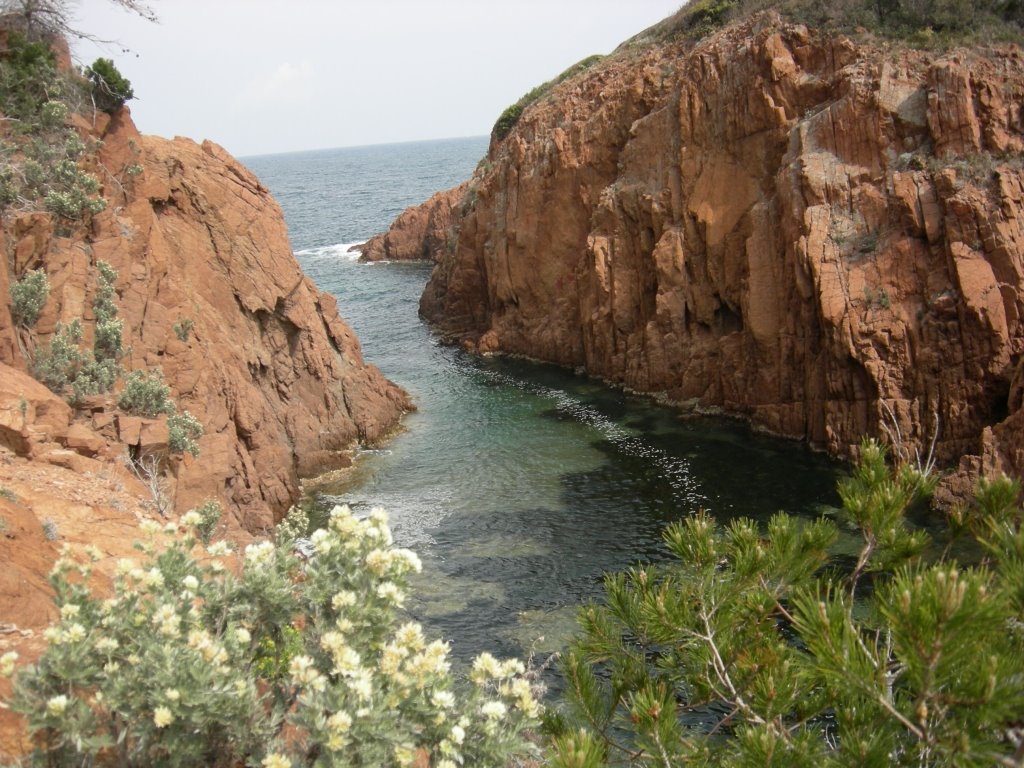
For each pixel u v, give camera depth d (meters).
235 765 6.61
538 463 31.06
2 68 24.86
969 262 27.78
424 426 36.66
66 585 7.04
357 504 28.23
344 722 5.89
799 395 32.50
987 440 24.00
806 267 31.30
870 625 6.92
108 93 27.66
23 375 17.41
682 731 7.92
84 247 23.05
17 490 13.50
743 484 27.89
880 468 8.33
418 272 79.94
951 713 5.81
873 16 35.38
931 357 27.98
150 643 6.40
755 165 36.75
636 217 41.22
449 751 6.57
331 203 160.25
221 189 32.84
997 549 6.25
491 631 19.33
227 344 29.22
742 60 37.34
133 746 6.51
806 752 6.18
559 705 15.48
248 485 25.97
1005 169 28.55
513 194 49.78
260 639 7.47
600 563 22.62
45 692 6.36
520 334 49.69
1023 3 33.44
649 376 39.38
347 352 37.09
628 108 43.69
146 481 18.64
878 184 31.58
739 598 7.88
